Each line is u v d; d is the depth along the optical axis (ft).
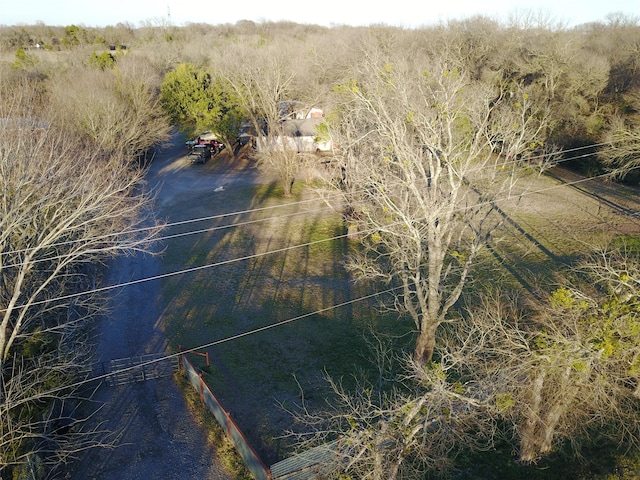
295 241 100.68
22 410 46.14
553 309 43.24
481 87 91.97
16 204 48.44
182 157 167.32
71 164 66.28
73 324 63.98
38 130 69.31
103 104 116.67
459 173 55.52
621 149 117.08
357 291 80.94
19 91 87.81
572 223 104.78
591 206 114.52
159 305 76.89
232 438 50.88
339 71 148.36
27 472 43.42
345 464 41.39
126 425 53.83
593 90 139.64
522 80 145.18
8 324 54.08
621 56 151.43
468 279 81.15
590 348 39.45
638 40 150.00
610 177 132.46
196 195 129.29
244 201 124.67
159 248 97.25
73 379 56.18
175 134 200.95
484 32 167.32
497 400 39.63
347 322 72.02
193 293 80.28
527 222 105.60
